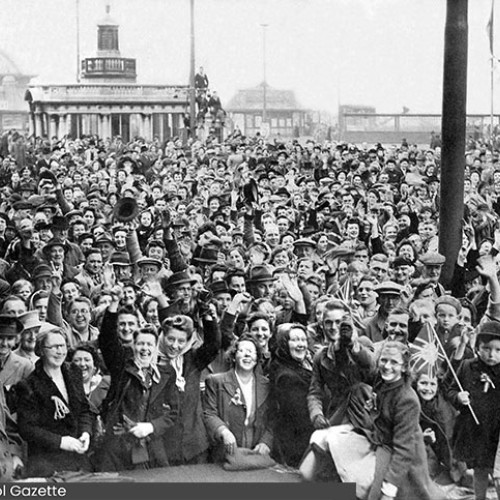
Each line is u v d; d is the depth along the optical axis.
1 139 35.03
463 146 16.67
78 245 17.14
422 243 18.58
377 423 10.69
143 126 38.47
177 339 11.52
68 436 10.95
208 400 11.70
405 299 13.41
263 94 37.59
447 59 16.56
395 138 36.94
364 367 11.15
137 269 15.98
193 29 36.28
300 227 21.12
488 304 14.04
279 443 11.62
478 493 11.09
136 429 11.20
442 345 11.91
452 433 11.29
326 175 29.58
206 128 37.75
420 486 10.59
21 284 13.41
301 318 13.23
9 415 11.20
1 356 11.26
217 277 15.06
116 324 11.52
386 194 25.45
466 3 16.47
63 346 11.06
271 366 11.79
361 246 17.03
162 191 26.33
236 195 25.52
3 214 18.48
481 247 16.28
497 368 11.23
